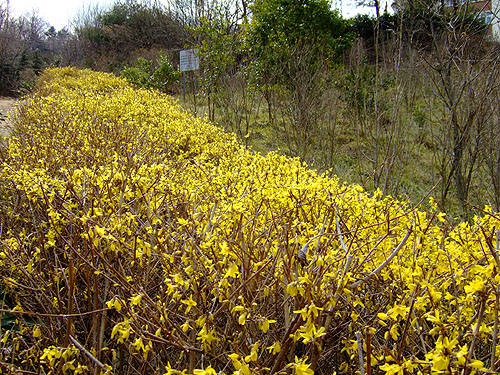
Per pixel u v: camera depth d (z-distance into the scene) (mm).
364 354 1569
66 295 2400
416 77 5500
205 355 1602
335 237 1990
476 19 4898
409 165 5805
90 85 12984
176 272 1706
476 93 4406
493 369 1230
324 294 1470
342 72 7246
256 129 8008
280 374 1474
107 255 2219
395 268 1675
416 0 5176
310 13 9078
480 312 1224
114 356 1785
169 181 2512
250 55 9469
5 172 3262
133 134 5043
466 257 1815
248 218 2094
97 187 2404
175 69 19969
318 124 6246
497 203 4191
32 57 29031
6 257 2207
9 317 2484
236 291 1522
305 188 2152
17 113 7875
